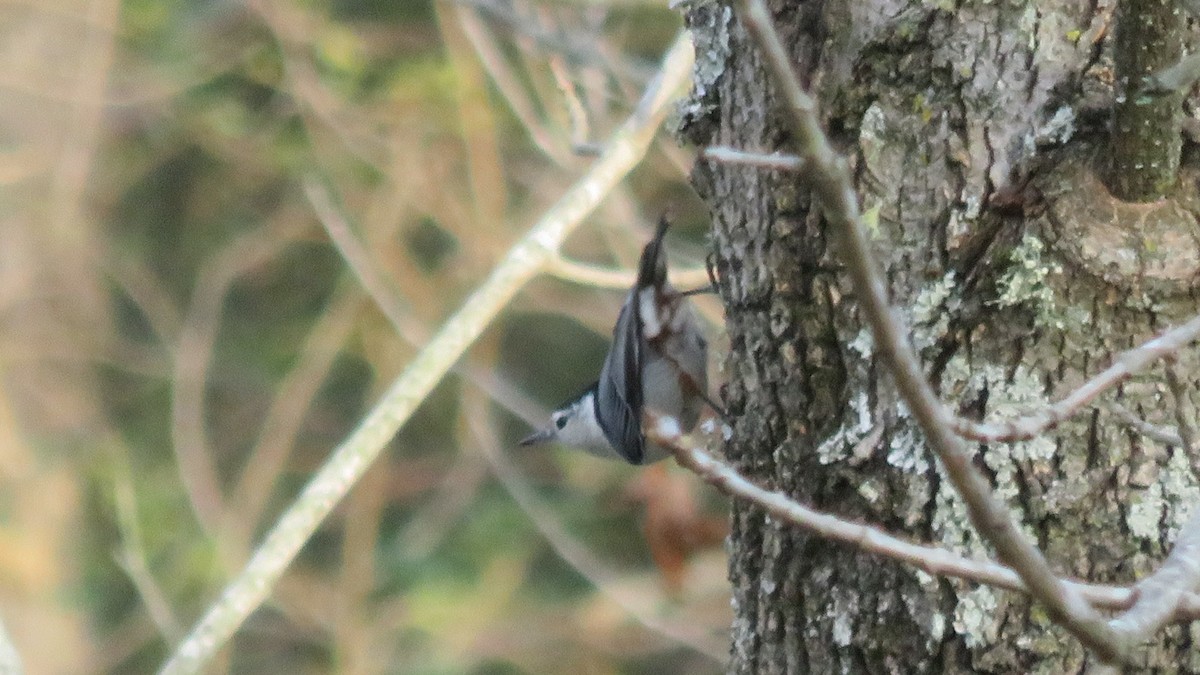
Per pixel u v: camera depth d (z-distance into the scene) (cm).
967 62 425
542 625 1358
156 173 1536
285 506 1491
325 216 1171
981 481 287
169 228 1539
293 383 1434
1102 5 418
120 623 1405
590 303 1291
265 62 1338
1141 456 412
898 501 434
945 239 426
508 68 1102
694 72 501
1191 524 343
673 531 1081
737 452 480
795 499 458
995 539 288
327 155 1322
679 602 1224
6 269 1476
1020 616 419
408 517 1466
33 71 1421
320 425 1494
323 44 1248
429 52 1319
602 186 723
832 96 440
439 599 1339
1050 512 414
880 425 438
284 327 1509
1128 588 331
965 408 422
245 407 1488
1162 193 410
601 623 1355
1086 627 294
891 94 434
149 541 1401
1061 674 414
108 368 1536
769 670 472
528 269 696
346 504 1480
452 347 680
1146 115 394
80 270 1500
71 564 1430
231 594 632
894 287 431
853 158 437
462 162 1283
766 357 465
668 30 1228
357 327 1406
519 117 1080
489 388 1116
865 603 443
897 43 432
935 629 427
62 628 1391
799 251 452
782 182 454
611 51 1053
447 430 1480
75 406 1491
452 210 1243
